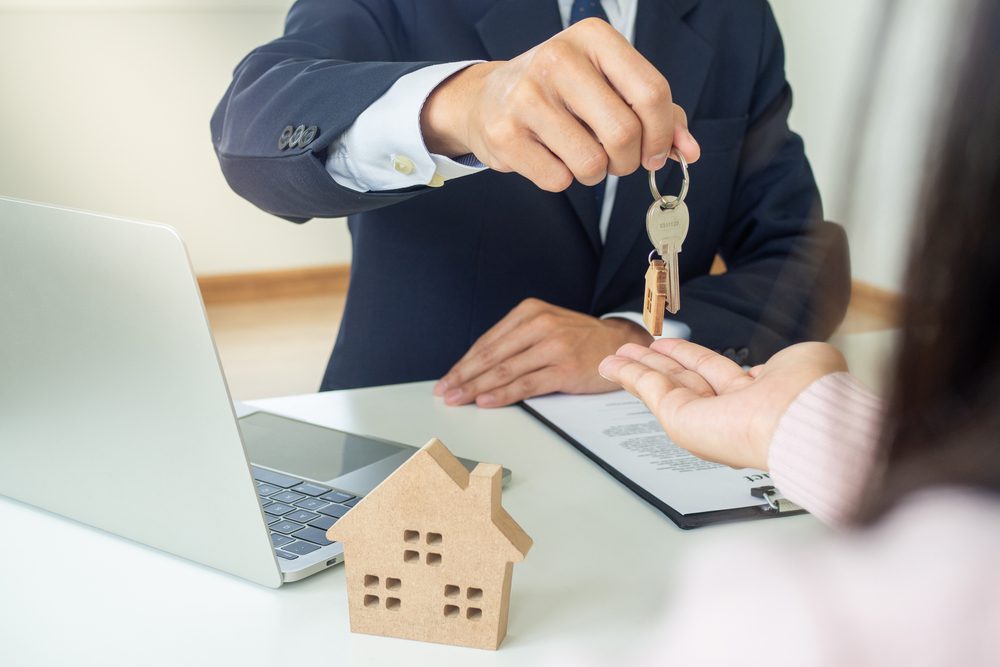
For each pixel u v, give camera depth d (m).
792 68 3.59
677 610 0.35
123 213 3.68
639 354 0.69
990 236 0.23
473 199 1.29
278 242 3.89
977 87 0.22
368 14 1.22
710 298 1.23
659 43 1.30
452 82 0.83
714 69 1.36
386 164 0.90
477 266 1.32
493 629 0.55
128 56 3.52
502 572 0.54
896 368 0.25
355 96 0.89
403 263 1.32
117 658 0.55
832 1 3.36
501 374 1.00
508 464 0.83
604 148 0.66
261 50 1.10
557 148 0.66
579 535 0.70
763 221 1.38
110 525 0.69
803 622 0.30
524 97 0.66
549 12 1.25
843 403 0.30
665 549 0.67
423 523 0.55
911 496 0.28
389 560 0.56
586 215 1.30
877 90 0.24
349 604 0.57
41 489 0.72
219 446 0.58
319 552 0.65
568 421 0.93
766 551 0.34
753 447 0.52
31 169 3.53
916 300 0.24
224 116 1.10
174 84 3.60
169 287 0.54
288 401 1.01
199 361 0.56
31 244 0.59
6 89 3.43
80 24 3.43
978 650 0.27
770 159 1.41
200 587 0.63
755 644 0.31
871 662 0.28
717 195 1.38
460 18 1.26
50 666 0.54
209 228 3.80
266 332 3.49
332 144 0.93
